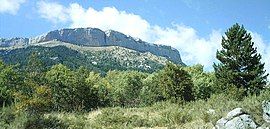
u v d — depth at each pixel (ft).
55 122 73.67
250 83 139.64
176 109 82.84
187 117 73.36
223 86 143.64
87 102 161.99
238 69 145.69
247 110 61.16
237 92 118.21
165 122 75.20
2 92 120.78
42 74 135.64
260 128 55.98
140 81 232.73
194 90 168.55
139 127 76.79
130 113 95.30
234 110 59.77
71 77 162.40
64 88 156.76
